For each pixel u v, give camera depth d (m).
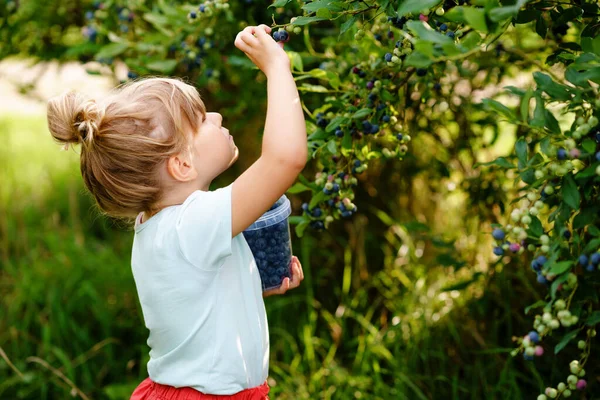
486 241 2.73
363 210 3.14
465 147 2.59
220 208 1.40
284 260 1.69
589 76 1.21
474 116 2.55
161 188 1.51
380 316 2.91
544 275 1.25
